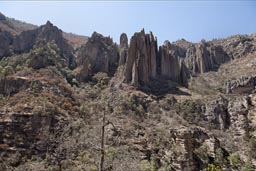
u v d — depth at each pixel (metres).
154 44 103.44
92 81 89.94
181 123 72.75
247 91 96.06
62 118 56.31
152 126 68.12
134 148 53.41
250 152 64.56
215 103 82.88
